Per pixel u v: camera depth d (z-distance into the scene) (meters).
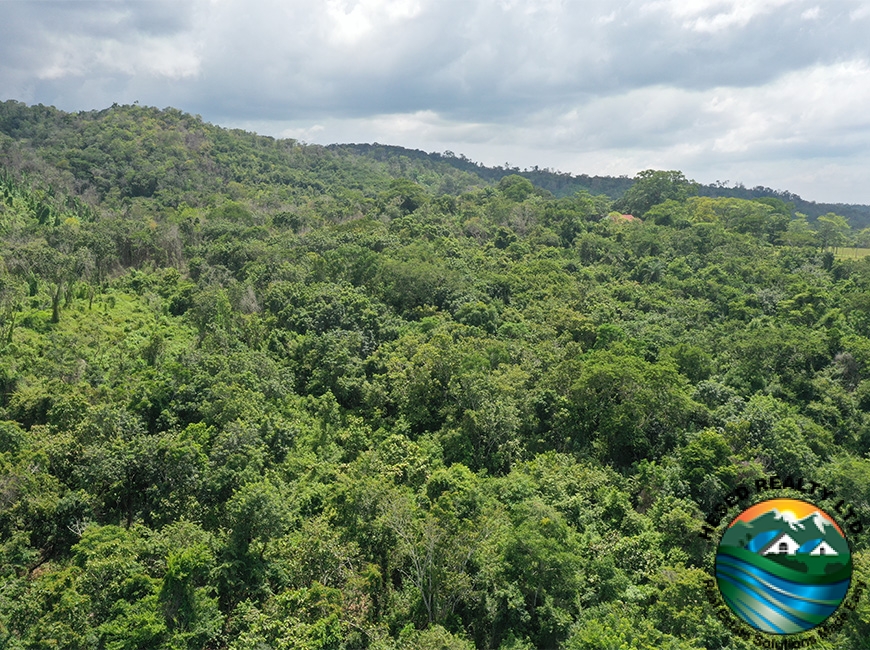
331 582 31.52
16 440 39.78
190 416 45.72
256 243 90.44
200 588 29.52
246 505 32.34
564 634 29.77
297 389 57.06
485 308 66.56
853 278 84.50
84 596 27.64
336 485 38.53
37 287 68.75
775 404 51.78
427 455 43.94
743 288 83.50
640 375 45.56
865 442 50.47
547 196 170.88
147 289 78.75
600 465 43.69
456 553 31.02
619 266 96.44
